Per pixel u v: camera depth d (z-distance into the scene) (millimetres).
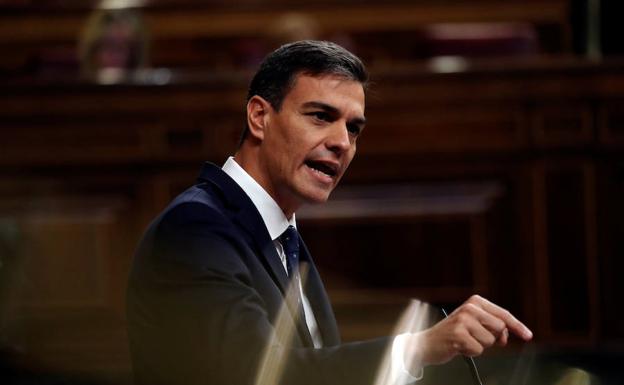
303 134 5180
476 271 12734
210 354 4660
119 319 12719
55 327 12625
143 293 5090
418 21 18625
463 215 12742
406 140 12820
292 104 5203
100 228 12781
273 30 18688
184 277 4883
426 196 12812
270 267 5215
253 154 5406
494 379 11789
